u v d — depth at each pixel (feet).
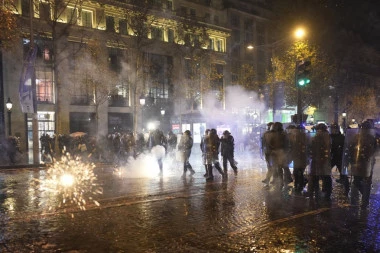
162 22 140.15
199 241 19.13
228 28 171.42
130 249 18.01
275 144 34.22
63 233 20.80
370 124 27.30
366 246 18.11
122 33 126.00
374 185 37.91
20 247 18.51
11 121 104.88
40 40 104.83
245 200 29.94
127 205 28.17
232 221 23.16
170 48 141.90
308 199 30.25
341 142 32.19
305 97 126.82
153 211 26.08
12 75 104.58
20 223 23.06
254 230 21.04
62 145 81.30
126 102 133.39
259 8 194.59
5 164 66.23
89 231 21.15
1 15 59.06
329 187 29.71
